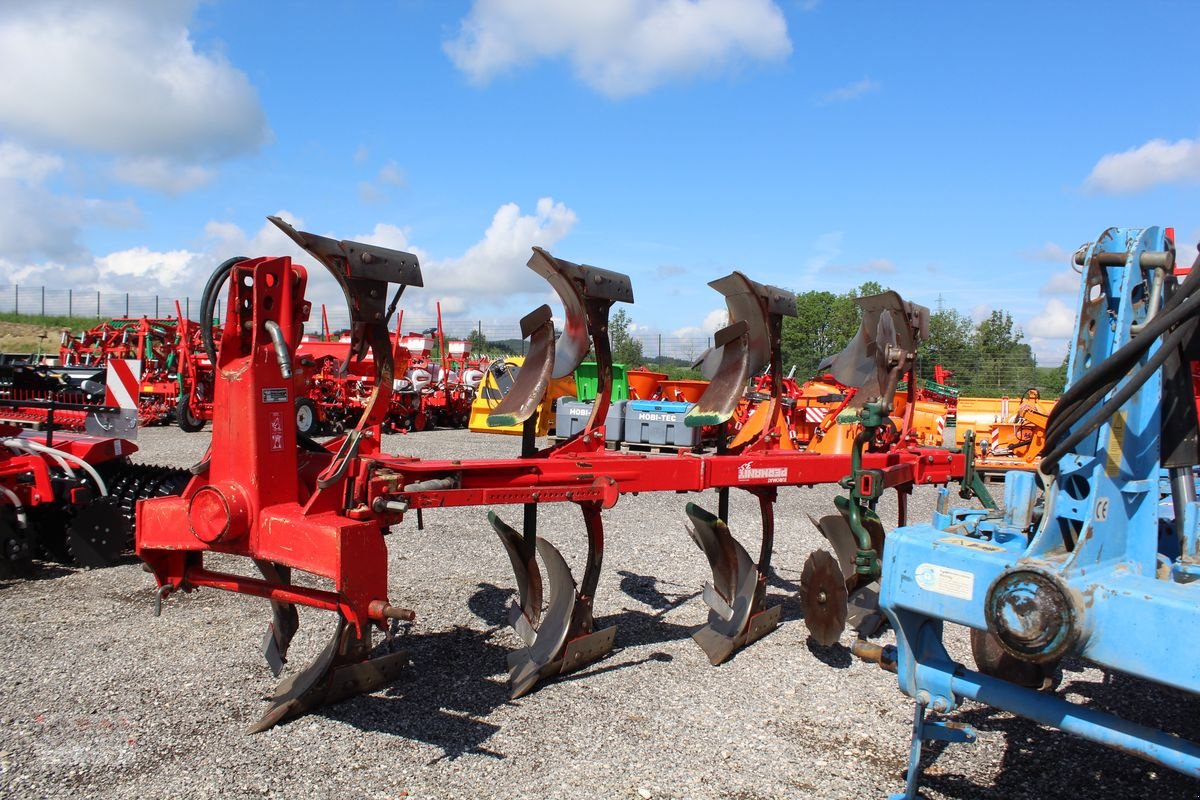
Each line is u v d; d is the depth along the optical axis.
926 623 2.89
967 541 2.72
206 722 3.57
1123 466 2.51
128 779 3.08
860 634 5.10
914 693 2.83
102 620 4.90
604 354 4.49
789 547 7.62
